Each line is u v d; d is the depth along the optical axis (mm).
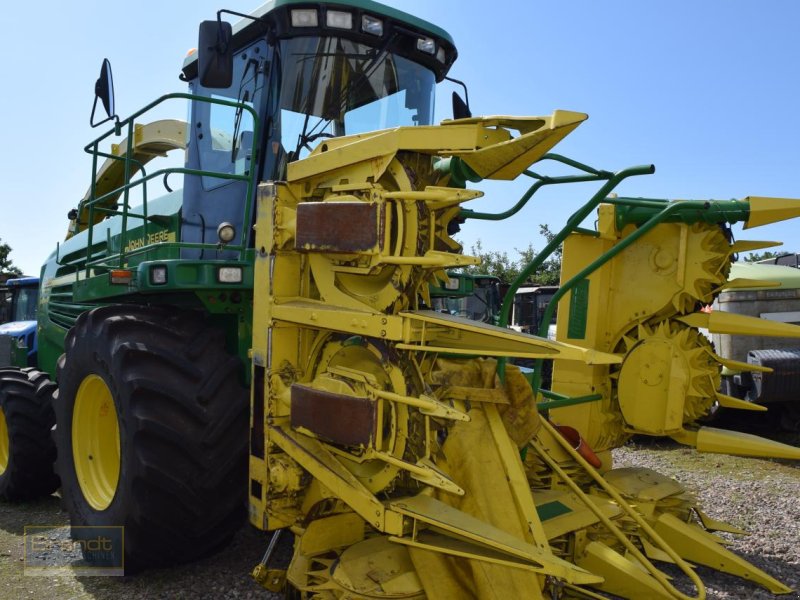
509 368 3180
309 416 2795
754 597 3367
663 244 3936
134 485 3297
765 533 4375
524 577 2572
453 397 2895
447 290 4535
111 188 6613
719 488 5512
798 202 3621
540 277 20797
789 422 7668
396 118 4078
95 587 3611
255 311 3189
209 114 4184
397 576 2695
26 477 5262
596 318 4086
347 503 2695
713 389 3875
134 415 3289
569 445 3689
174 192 4691
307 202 2936
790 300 7246
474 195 2463
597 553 3213
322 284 2951
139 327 3568
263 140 3691
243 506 3543
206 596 3434
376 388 2625
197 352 3471
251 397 3203
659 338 3889
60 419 4145
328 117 3814
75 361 3953
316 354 3078
